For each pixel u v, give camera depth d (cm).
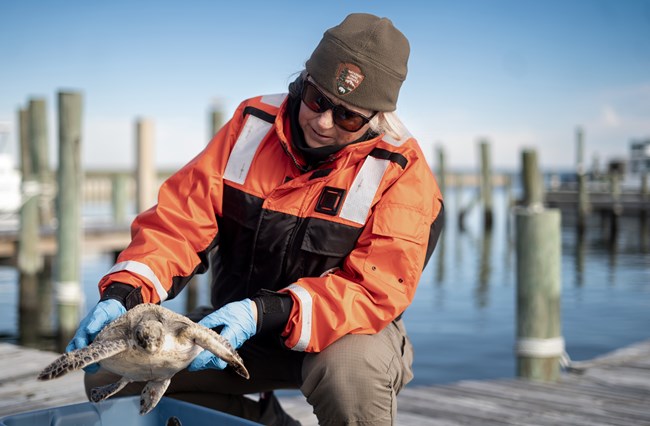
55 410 205
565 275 1177
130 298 198
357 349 196
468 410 356
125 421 217
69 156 731
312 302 196
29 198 964
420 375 579
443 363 619
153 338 167
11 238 997
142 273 204
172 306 872
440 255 1440
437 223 214
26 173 1384
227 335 186
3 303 845
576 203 2309
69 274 720
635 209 2225
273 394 256
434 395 387
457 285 1062
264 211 212
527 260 454
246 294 220
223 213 219
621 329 756
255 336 221
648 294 980
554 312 455
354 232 208
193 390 234
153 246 211
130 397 217
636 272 1207
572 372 444
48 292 906
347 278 205
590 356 631
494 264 1301
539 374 452
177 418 215
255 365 226
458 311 859
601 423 333
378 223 204
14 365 368
